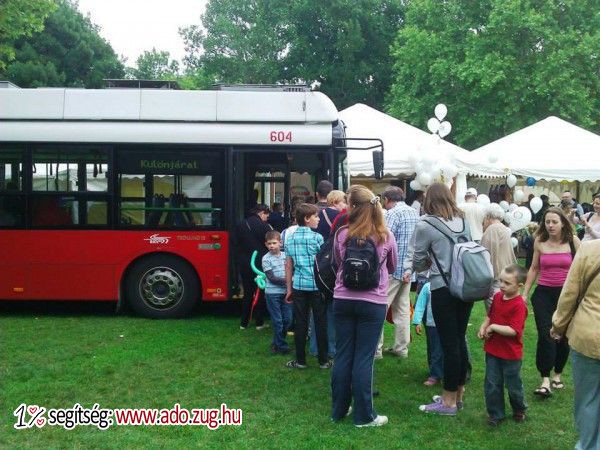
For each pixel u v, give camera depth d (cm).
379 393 631
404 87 3231
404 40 3484
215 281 959
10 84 1052
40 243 952
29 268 953
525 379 686
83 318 973
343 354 546
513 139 1703
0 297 952
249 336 859
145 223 960
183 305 969
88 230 955
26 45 3566
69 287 955
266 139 958
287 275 707
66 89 970
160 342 816
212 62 4244
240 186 967
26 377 662
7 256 952
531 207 1617
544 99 2795
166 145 958
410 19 3284
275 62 4128
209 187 961
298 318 702
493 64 2709
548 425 552
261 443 503
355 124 1572
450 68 2914
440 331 561
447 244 547
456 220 557
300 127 964
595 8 2911
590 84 2839
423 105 3078
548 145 1644
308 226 697
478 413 580
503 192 1806
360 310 529
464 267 529
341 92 3981
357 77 3881
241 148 959
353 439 512
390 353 780
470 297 529
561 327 448
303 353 704
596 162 1583
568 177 1577
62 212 957
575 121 2831
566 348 646
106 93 966
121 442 502
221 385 650
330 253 558
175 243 956
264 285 804
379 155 968
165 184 959
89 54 3828
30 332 870
